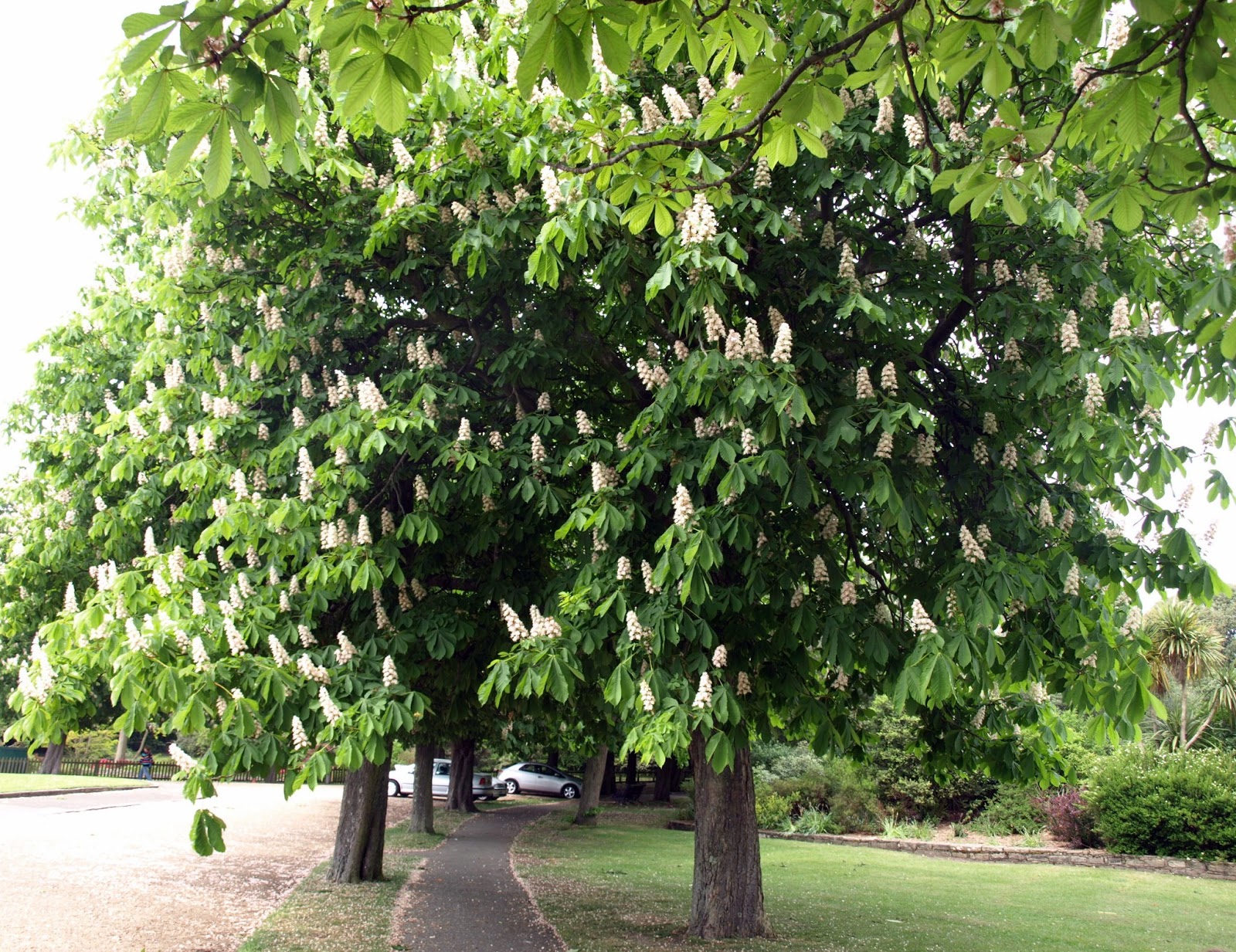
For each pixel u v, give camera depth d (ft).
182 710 18.88
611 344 28.02
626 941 27.55
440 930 29.58
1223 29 8.64
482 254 21.11
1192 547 19.40
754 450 18.33
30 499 31.89
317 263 24.30
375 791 39.86
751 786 29.09
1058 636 20.97
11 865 40.04
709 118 12.68
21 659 32.45
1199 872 49.55
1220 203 11.85
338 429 23.32
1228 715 60.80
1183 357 21.06
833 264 21.13
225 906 33.01
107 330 28.60
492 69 22.76
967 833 64.03
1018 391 21.50
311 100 21.66
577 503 21.12
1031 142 10.15
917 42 11.64
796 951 26.16
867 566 24.90
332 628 25.09
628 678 19.51
